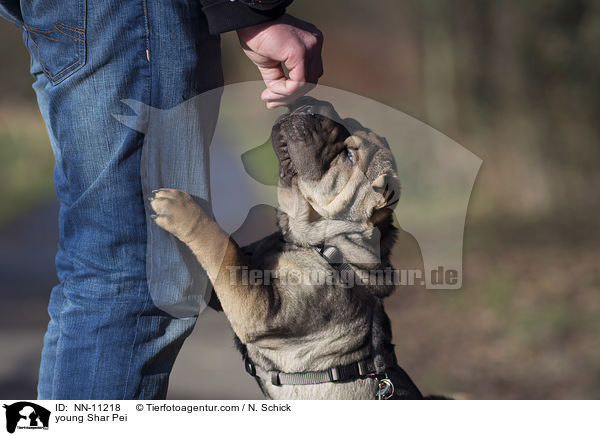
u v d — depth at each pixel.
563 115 18.36
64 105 3.75
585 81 17.86
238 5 3.80
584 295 11.94
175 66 3.77
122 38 3.65
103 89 3.68
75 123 3.73
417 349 10.02
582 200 18.03
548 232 16.44
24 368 8.89
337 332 4.34
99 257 3.70
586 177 18.25
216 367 8.15
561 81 18.17
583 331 10.28
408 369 9.46
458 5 18.58
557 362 9.23
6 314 11.52
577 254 14.56
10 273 14.28
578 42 17.53
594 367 8.96
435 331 10.45
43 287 13.35
